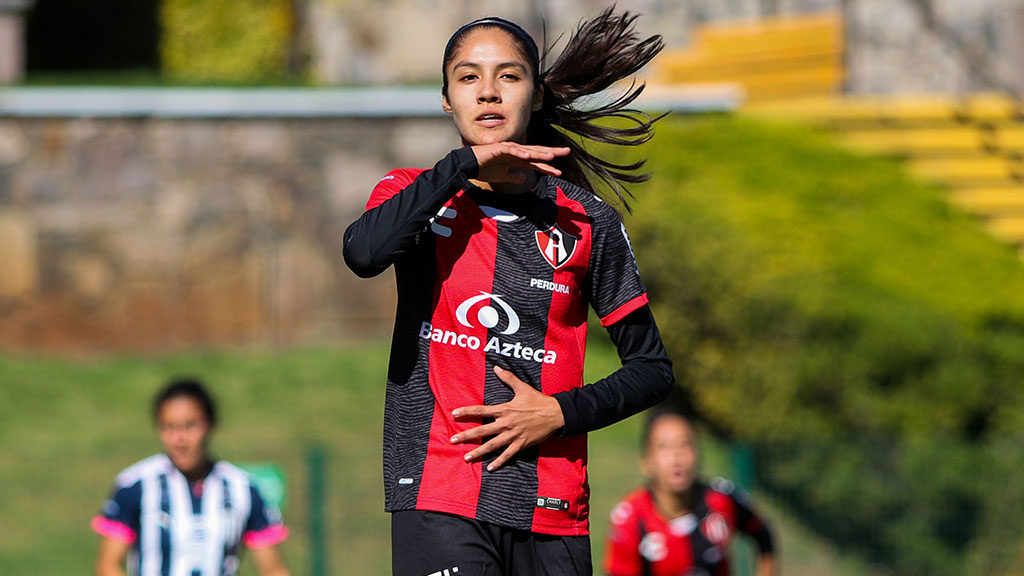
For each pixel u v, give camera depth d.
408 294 13.48
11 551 38.22
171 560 24.00
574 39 15.02
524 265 13.39
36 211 54.78
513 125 13.30
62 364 52.78
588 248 13.67
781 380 44.66
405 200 12.80
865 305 45.31
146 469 24.33
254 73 73.50
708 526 26.70
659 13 74.94
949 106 64.44
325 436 46.12
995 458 42.50
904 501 41.69
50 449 44.12
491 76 13.25
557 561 13.31
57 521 39.91
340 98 56.41
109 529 24.00
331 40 75.38
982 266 50.25
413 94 56.88
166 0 73.06
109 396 49.66
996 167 60.59
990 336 46.38
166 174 55.50
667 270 46.12
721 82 70.31
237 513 24.44
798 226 48.91
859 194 53.97
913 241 51.12
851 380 44.53
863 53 71.88
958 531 41.78
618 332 14.00
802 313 44.75
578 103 17.05
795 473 41.06
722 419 46.06
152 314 55.25
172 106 55.38
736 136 55.19
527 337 13.33
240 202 55.97
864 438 41.94
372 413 48.69
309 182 56.41
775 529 40.38
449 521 12.93
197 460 24.25
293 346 55.72
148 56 73.19
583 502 13.55
